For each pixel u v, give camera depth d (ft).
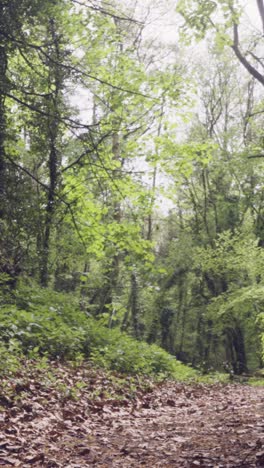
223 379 79.05
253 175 121.29
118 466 21.71
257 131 112.37
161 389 48.32
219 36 35.99
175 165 64.08
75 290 94.63
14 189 49.44
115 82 60.34
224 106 129.70
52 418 28.37
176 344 159.74
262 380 87.25
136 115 61.57
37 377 35.14
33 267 60.34
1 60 49.21
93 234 65.41
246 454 21.83
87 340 53.93
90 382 39.96
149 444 25.95
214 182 131.34
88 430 28.04
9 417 26.53
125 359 52.95
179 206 137.80
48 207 55.42
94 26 54.54
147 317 138.92
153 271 67.05
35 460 21.61
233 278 118.21
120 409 35.01
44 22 51.19
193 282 138.41
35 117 51.96
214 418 33.63
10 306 52.47
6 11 47.29
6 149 56.54
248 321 112.16
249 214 130.62
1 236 51.21
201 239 133.39
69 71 51.19
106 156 61.26
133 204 66.08
